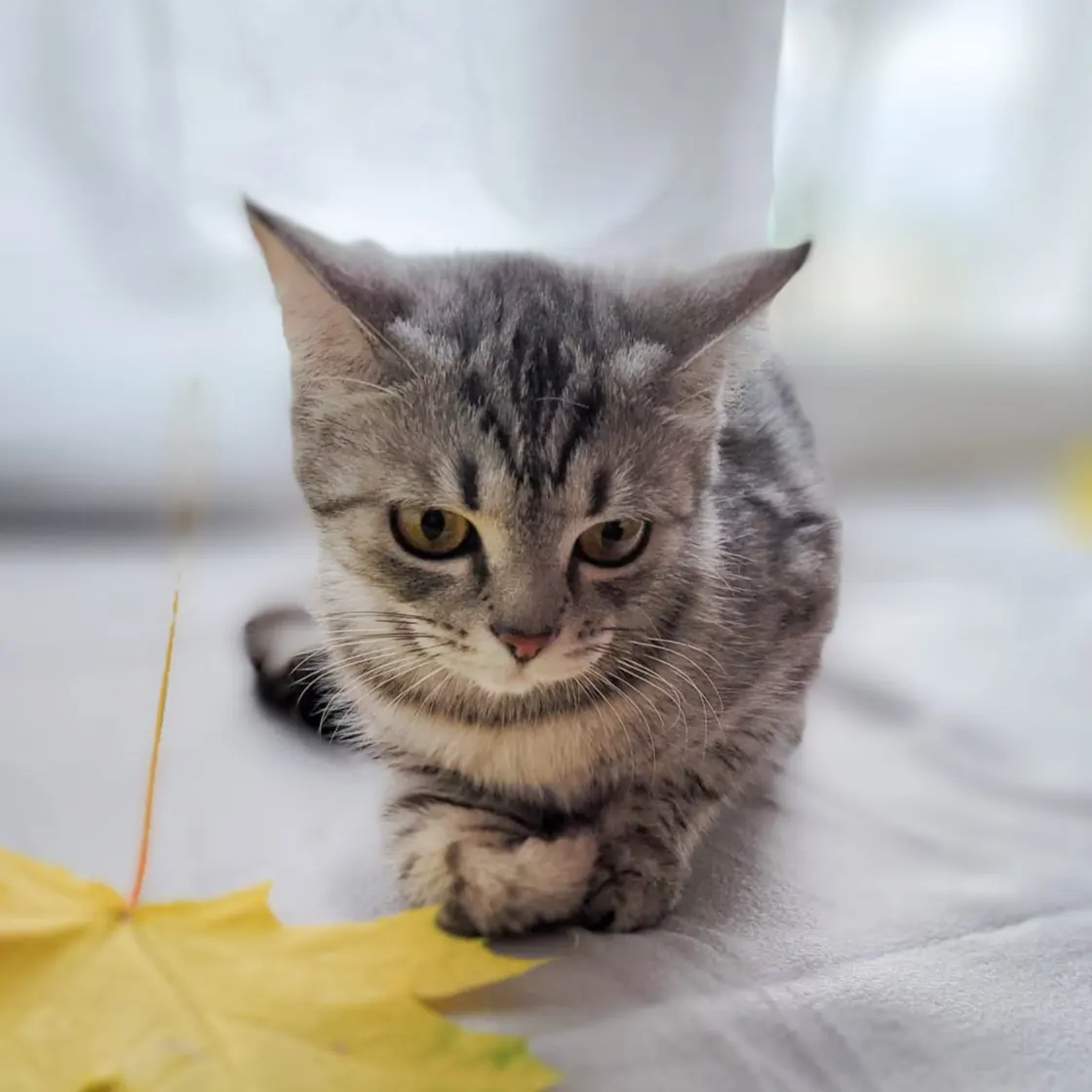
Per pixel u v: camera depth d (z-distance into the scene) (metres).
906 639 0.33
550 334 0.21
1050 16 0.38
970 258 0.42
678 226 0.35
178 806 0.23
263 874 0.21
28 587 0.34
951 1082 0.16
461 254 0.28
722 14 0.33
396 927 0.18
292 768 0.25
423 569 0.21
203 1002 0.16
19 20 0.32
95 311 0.36
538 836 0.21
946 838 0.23
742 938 0.20
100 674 0.28
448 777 0.23
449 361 0.21
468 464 0.20
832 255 0.39
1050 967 0.19
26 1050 0.15
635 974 0.18
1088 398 0.46
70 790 0.23
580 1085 0.16
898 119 0.38
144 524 0.38
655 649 0.22
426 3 0.33
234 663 0.29
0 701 0.27
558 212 0.35
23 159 0.34
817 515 0.27
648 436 0.21
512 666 0.21
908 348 0.44
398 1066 0.15
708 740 0.23
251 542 0.37
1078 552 0.41
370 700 0.23
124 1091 0.14
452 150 0.34
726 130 0.35
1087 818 0.24
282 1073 0.15
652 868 0.21
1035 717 0.28
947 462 0.46
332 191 0.35
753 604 0.24
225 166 0.34
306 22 0.33
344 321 0.21
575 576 0.21
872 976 0.19
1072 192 0.42
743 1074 0.16
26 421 0.36
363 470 0.21
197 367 0.37
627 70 0.34
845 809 0.24
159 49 0.33
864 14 0.36
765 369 0.29
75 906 0.17
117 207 0.35
